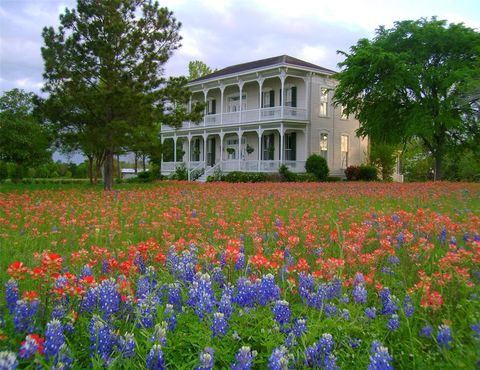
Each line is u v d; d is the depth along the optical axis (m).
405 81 27.02
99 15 19.06
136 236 7.53
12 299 3.23
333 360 2.61
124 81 19.08
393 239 5.91
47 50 18.62
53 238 7.15
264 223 7.96
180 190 17.78
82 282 3.28
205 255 4.30
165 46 20.05
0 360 2.06
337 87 29.81
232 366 2.37
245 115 33.66
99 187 23.12
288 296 3.82
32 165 25.50
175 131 39.53
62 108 18.92
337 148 34.59
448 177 39.72
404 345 3.00
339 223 7.91
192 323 3.11
